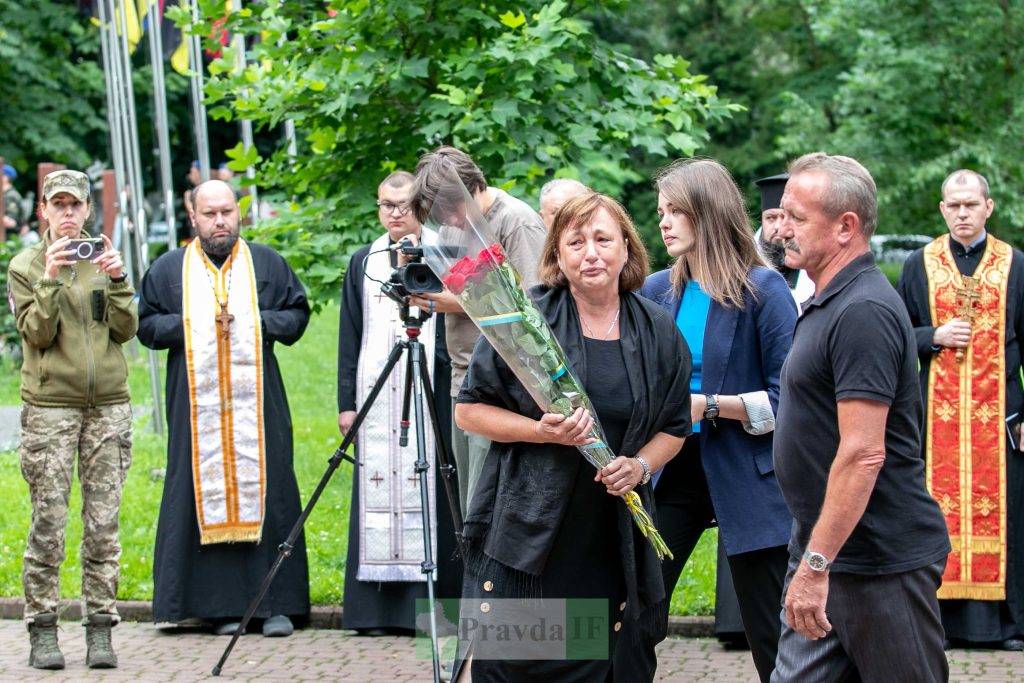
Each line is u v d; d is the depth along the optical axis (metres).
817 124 22.28
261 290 7.93
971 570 7.38
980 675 6.83
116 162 14.59
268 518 7.75
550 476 4.60
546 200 6.41
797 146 22.03
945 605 7.46
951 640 7.46
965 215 7.42
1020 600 7.43
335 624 7.87
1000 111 20.75
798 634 4.43
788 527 5.46
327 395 15.93
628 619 4.80
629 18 25.48
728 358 5.57
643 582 4.74
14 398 14.59
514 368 4.55
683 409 4.82
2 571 8.54
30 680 6.62
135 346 18.08
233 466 7.71
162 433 12.87
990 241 7.53
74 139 30.77
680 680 6.68
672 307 5.75
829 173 4.25
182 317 7.75
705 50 27.83
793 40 28.05
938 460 7.45
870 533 4.21
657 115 9.94
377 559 7.57
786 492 4.39
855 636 4.26
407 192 7.30
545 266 4.84
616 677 4.85
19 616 8.04
